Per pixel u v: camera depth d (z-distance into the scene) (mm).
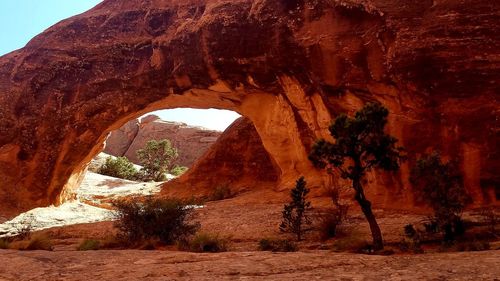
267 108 20859
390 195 14336
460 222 10086
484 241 9062
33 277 5250
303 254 6695
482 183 12727
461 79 13000
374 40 14977
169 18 22312
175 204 12898
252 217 14914
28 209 20625
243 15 18953
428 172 10516
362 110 9938
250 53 18609
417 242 9250
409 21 14031
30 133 21984
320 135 17969
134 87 22156
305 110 18438
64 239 14695
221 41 19141
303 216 13023
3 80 23875
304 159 19031
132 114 22969
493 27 13023
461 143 13062
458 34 13211
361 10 15422
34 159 21734
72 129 22203
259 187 24250
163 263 6234
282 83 18812
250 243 11742
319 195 17344
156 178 39156
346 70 15898
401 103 14234
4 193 20703
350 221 12664
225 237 12352
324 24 16609
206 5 21062
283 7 17953
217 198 23203
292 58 17531
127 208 12906
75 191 24078
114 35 23156
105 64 22719
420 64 13375
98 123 22469
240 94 21547
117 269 5703
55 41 23781
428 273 4629
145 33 22562
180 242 11555
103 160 40500
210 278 4883
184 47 20547
